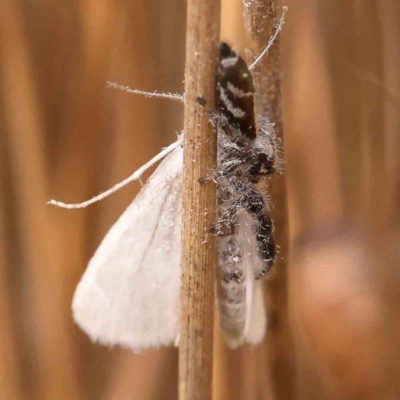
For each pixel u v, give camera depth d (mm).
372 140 101
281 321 95
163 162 90
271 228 90
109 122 99
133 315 93
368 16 99
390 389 101
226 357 99
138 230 91
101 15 97
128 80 98
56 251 99
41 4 96
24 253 99
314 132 101
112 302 92
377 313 101
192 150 85
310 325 101
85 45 97
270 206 92
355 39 100
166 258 92
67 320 100
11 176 98
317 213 103
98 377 102
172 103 99
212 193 86
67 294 100
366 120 101
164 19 98
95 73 98
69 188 99
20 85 97
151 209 91
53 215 99
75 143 99
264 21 89
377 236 103
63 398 100
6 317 99
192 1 83
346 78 100
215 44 84
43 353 100
